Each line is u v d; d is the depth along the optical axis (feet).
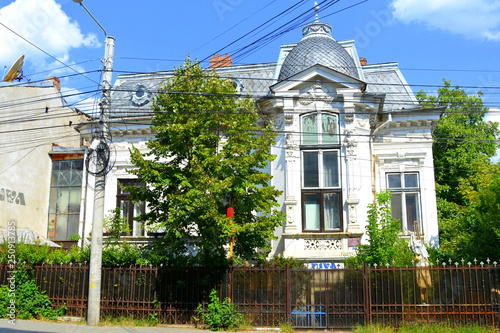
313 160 63.36
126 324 47.70
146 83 81.41
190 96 50.67
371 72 77.41
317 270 47.14
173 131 48.70
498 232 49.83
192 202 45.32
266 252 59.47
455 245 60.49
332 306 46.16
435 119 69.51
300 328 45.75
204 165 47.37
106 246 56.80
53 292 51.98
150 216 51.55
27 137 86.69
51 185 82.84
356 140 63.46
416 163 70.38
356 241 59.06
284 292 47.21
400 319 44.98
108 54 50.62
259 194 50.78
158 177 48.47
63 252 59.26
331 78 63.62
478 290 44.65
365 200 62.59
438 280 45.42
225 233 46.03
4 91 85.40
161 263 50.88
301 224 61.46
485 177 64.90
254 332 44.98
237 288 47.93
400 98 74.74
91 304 47.73
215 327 46.11
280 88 64.49
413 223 69.46
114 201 73.51
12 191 82.69
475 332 41.70
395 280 45.83
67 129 94.84
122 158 74.64
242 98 71.46
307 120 64.34
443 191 86.38
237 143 49.57
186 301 48.52
